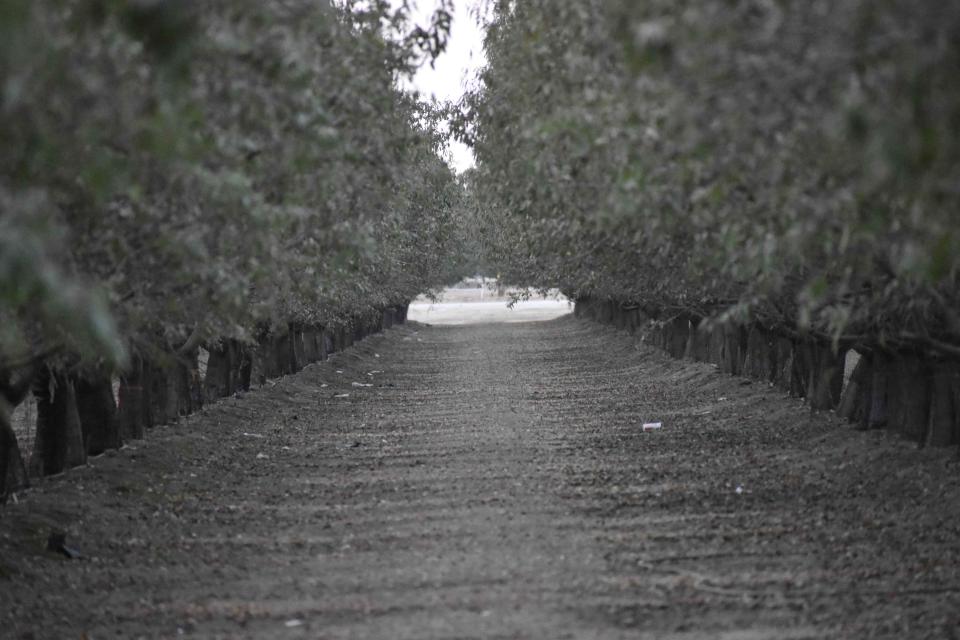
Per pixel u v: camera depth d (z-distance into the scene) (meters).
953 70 22.73
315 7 34.62
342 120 45.22
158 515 61.38
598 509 59.88
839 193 29.98
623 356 170.88
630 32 26.39
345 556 50.69
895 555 48.69
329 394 130.75
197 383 102.06
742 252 39.88
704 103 27.53
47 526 55.34
